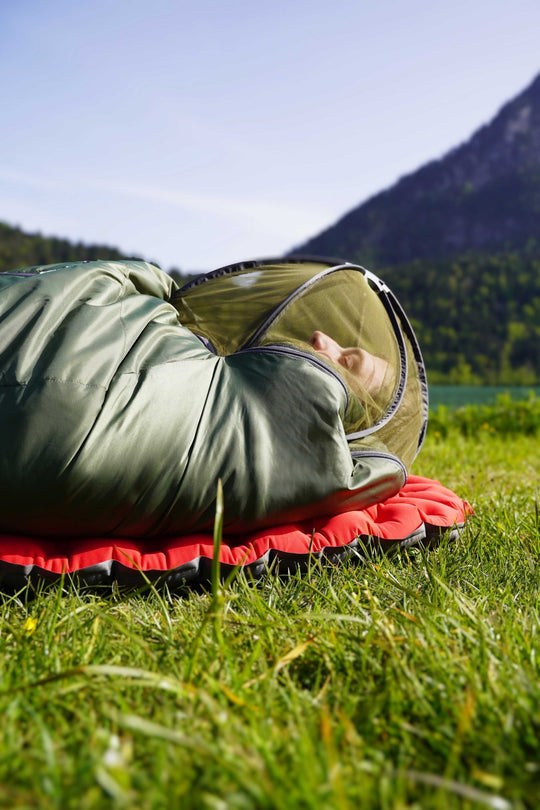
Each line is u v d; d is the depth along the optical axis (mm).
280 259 1516
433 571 1154
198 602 1148
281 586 1191
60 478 1107
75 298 1213
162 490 1160
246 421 1210
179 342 1246
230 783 699
